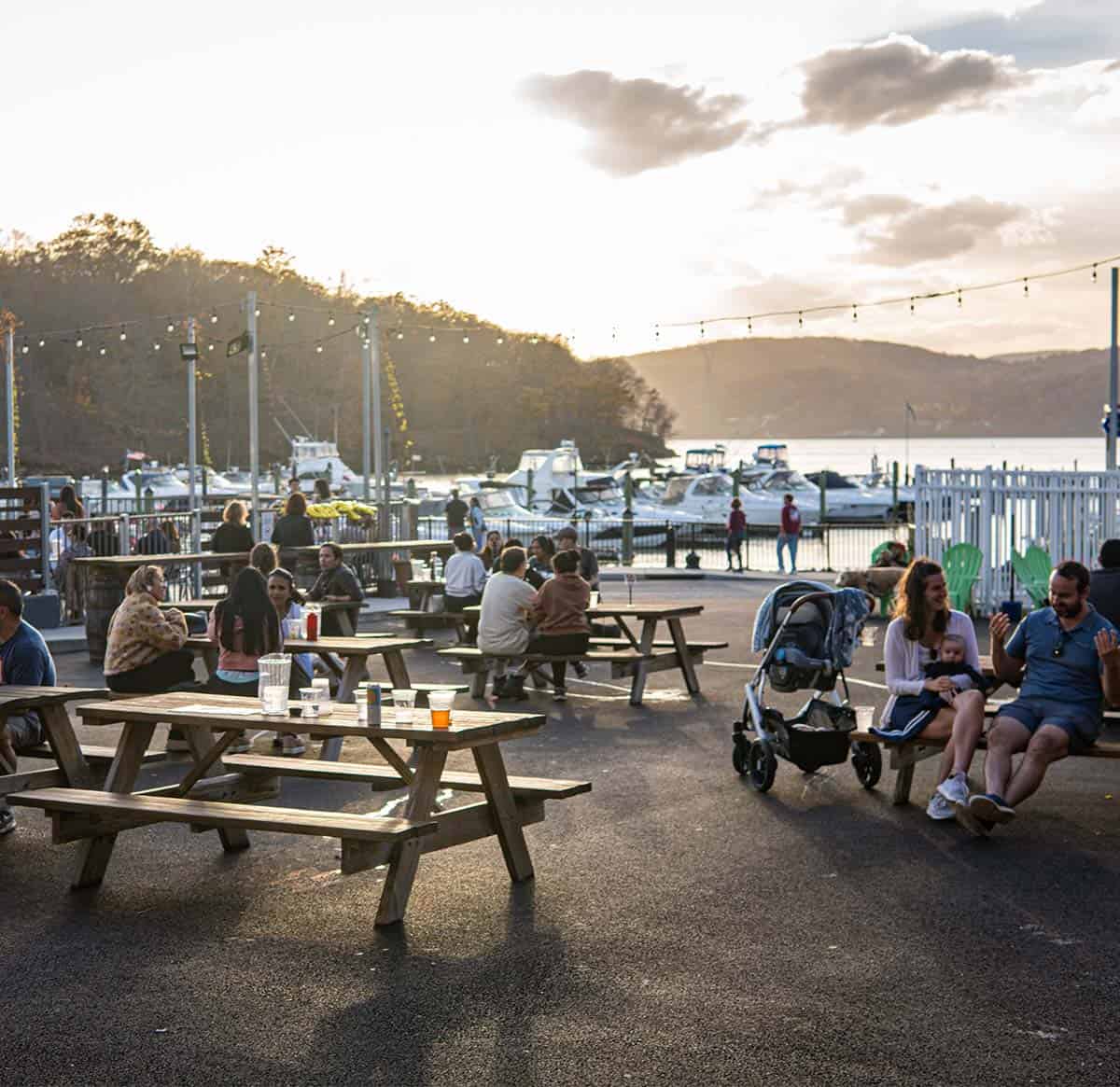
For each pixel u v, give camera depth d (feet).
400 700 23.11
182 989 18.58
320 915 21.88
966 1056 16.10
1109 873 23.80
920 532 69.15
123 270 579.48
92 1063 16.19
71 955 20.06
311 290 599.16
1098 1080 15.42
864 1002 17.87
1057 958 19.51
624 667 43.42
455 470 589.32
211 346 539.70
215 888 23.50
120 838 27.02
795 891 22.97
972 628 28.89
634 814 28.58
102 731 38.86
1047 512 65.77
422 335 643.45
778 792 30.60
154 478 213.05
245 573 33.27
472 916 21.72
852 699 43.42
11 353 123.65
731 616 69.36
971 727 27.09
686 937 20.61
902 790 29.14
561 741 36.96
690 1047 16.44
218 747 24.99
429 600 66.85
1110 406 96.84
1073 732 26.07
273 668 24.27
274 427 536.42
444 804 29.53
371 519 78.33
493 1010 17.71
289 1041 16.75
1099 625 26.55
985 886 23.11
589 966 19.36
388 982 18.76
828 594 31.30
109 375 530.68
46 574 60.54
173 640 33.09
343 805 29.43
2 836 27.30
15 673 28.43
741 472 184.14
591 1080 15.52
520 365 655.35
